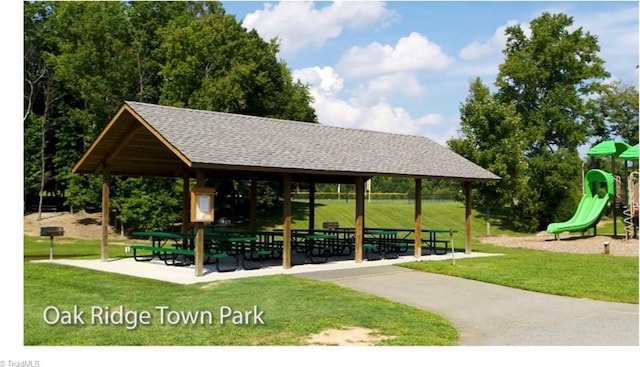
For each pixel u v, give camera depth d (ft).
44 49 135.23
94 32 115.65
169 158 64.69
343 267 58.49
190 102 116.16
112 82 116.26
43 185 126.52
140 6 132.36
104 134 57.36
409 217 150.10
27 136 126.00
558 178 138.92
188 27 118.62
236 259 59.52
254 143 57.26
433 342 29.89
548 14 144.87
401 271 56.54
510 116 120.67
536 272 56.13
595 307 40.34
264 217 149.59
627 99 169.17
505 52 149.69
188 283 46.65
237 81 124.26
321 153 61.46
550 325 34.58
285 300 39.58
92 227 121.80
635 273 55.88
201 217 50.70
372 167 62.28
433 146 82.48
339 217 149.89
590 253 77.15
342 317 34.88
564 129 143.13
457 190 123.95
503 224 146.41
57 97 130.41
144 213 107.14
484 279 51.62
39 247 88.94
